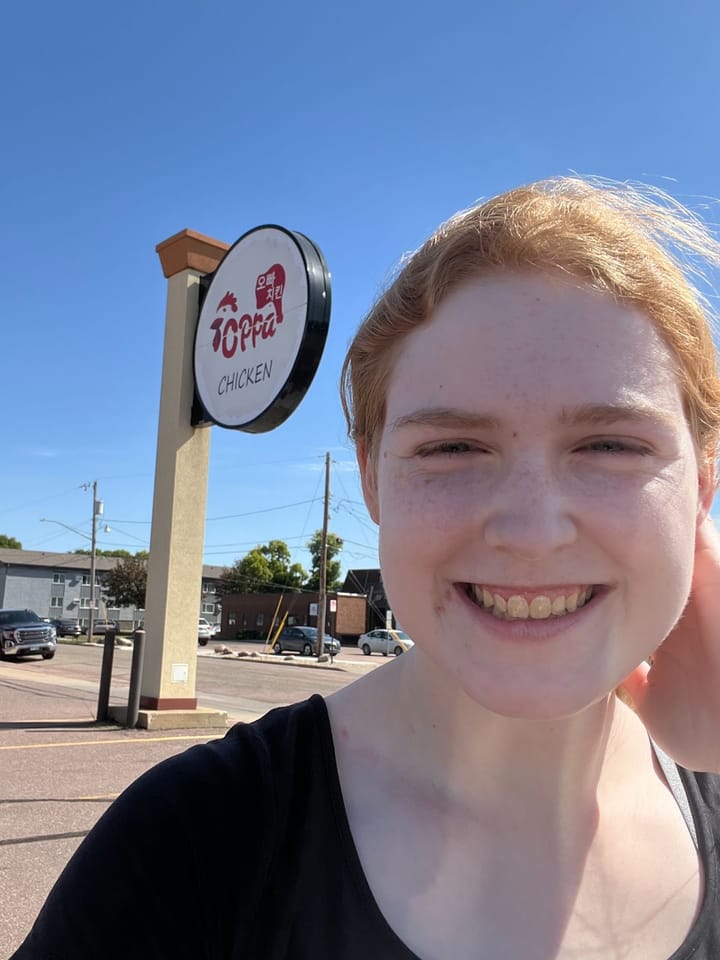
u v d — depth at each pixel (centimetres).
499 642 76
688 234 95
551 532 72
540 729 85
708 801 102
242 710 1169
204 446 904
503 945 78
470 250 79
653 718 104
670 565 77
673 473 78
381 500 85
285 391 734
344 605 5447
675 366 81
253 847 80
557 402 75
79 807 533
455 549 78
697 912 87
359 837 82
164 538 888
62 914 77
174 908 77
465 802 85
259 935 77
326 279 747
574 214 83
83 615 7062
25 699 1164
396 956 75
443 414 77
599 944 81
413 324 83
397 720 90
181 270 909
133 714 870
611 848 88
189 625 900
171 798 83
